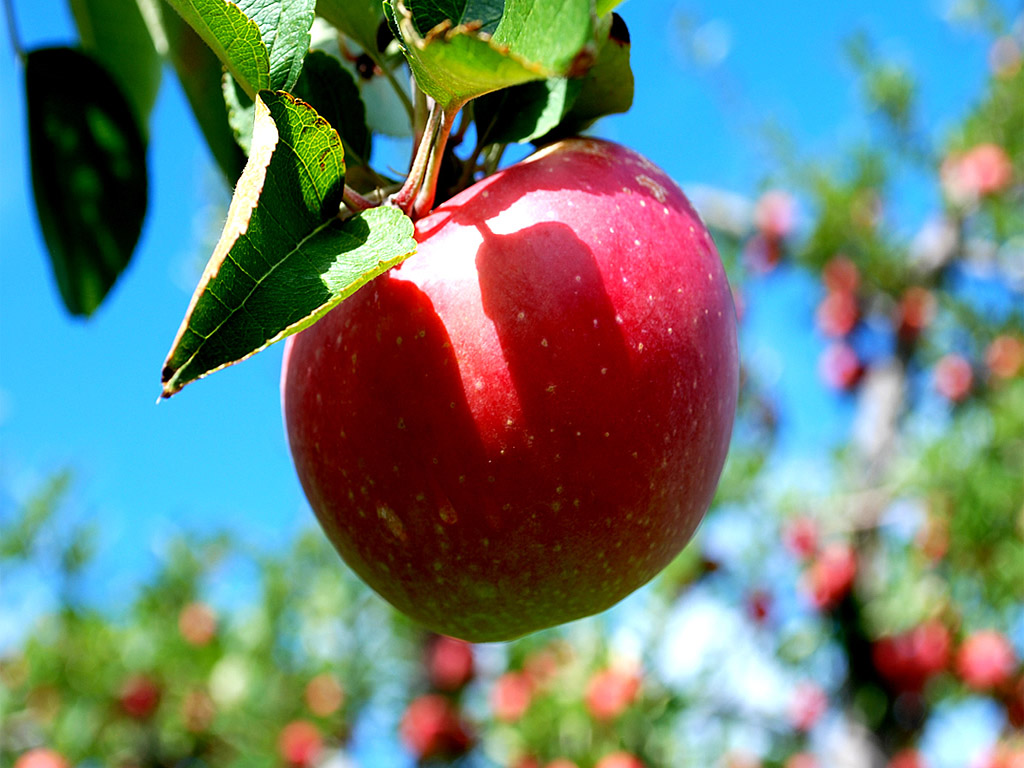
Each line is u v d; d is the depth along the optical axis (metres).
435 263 0.22
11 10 0.32
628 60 0.24
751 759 0.97
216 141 0.31
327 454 0.23
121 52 0.36
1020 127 1.16
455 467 0.22
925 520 0.95
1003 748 0.96
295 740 0.99
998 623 0.94
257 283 0.19
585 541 0.23
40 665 0.96
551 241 0.22
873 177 1.23
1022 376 1.05
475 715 1.07
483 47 0.17
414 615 0.25
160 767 0.98
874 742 0.93
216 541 1.10
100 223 0.34
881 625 0.97
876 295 1.20
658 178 0.24
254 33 0.20
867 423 1.07
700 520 0.25
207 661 1.00
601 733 0.87
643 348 0.22
